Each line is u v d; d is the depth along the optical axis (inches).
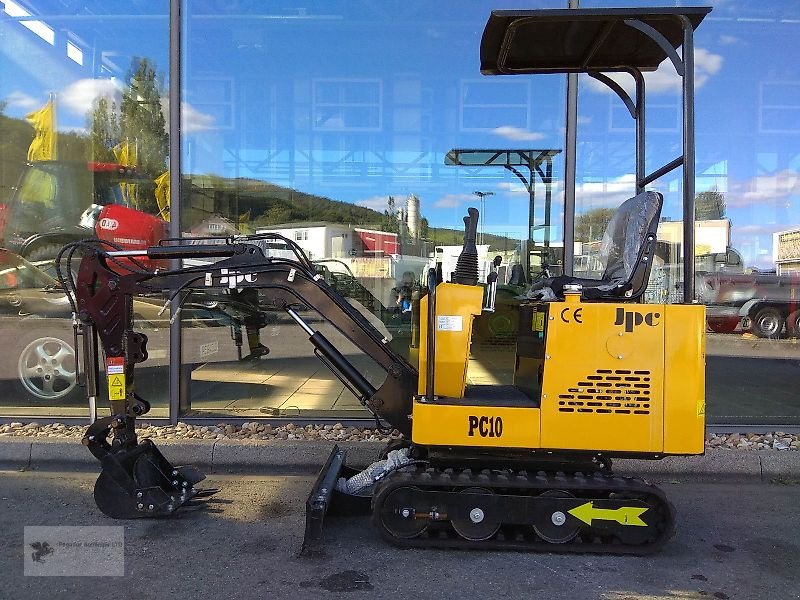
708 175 250.8
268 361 235.5
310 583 118.1
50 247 238.1
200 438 203.2
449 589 116.3
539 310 135.1
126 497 148.5
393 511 132.2
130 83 232.2
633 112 168.6
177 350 223.9
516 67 169.6
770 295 251.4
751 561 131.0
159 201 230.1
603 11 129.0
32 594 112.7
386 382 148.2
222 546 134.6
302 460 192.4
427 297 137.7
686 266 128.4
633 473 190.5
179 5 227.8
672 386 126.1
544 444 127.2
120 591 114.3
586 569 125.6
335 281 258.2
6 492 168.1
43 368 234.8
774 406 242.5
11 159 243.6
